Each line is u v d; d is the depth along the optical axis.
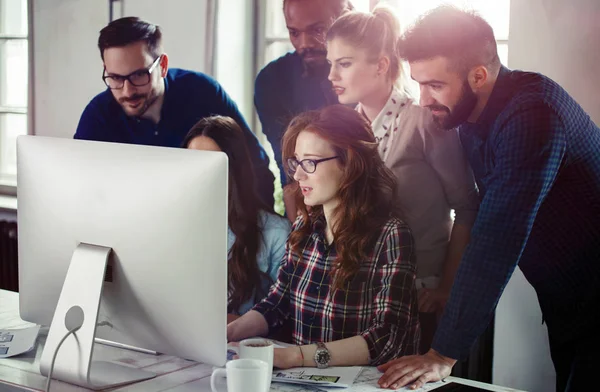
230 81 3.02
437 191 2.60
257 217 2.98
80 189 1.71
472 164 2.50
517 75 2.31
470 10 2.45
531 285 2.47
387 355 2.28
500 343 2.55
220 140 3.04
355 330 2.69
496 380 2.57
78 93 3.42
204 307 1.59
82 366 1.66
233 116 3.02
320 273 2.76
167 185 1.59
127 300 1.69
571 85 2.38
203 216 1.56
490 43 2.40
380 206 2.70
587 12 2.34
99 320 1.76
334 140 2.75
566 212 2.17
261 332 2.74
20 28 3.64
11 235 3.49
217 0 3.00
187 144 3.13
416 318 2.66
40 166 1.78
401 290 2.62
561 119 2.09
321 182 2.79
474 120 2.44
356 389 1.77
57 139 1.79
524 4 2.40
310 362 1.99
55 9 3.43
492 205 2.05
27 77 3.59
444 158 2.56
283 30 2.88
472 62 2.42
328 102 2.79
